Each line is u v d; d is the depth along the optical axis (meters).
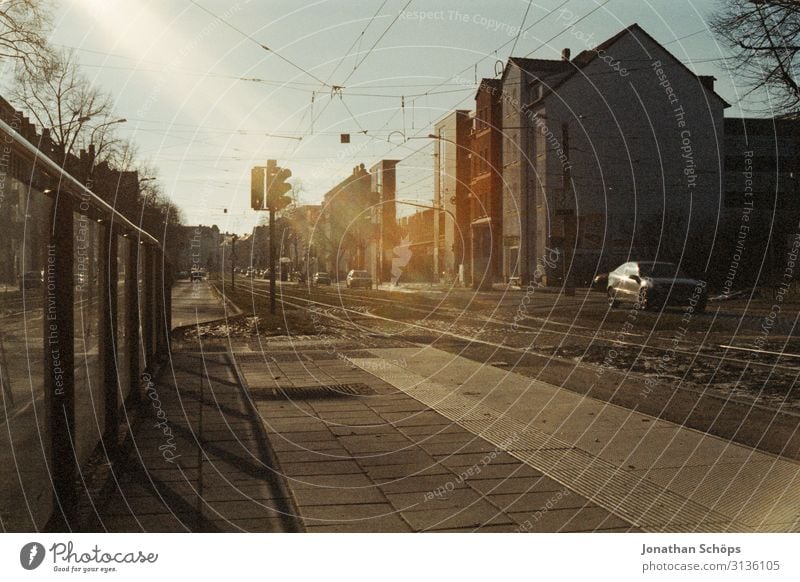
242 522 4.89
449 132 67.44
